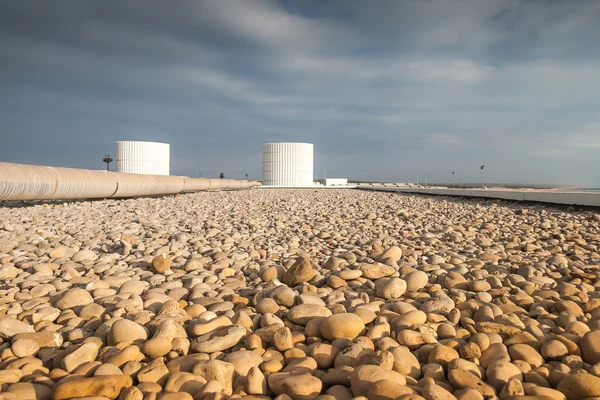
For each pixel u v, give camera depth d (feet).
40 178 31.68
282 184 110.63
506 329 7.57
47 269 12.44
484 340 6.98
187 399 5.44
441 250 16.19
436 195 59.31
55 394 5.49
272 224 24.43
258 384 5.93
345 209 34.50
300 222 25.77
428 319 8.36
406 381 6.03
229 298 9.84
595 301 9.11
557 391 5.64
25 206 33.65
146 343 6.80
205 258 14.33
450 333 7.59
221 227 22.84
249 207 36.78
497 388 5.95
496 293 10.01
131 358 6.58
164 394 5.49
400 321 7.95
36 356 7.06
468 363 6.32
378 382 5.54
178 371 6.20
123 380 5.79
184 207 36.50
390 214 30.53
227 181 86.84
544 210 32.04
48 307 8.91
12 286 11.02
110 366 6.16
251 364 6.50
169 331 7.26
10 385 5.70
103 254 15.28
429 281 11.47
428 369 6.35
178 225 24.20
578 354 6.84
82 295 9.34
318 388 5.83
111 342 7.26
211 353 6.97
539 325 7.97
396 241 18.26
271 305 9.05
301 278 11.38
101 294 9.93
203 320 8.21
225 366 6.10
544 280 11.18
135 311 8.55
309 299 9.16
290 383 5.77
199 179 68.13
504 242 18.51
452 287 10.68
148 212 31.17
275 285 10.94
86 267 13.12
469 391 5.58
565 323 8.03
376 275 11.69
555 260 13.56
